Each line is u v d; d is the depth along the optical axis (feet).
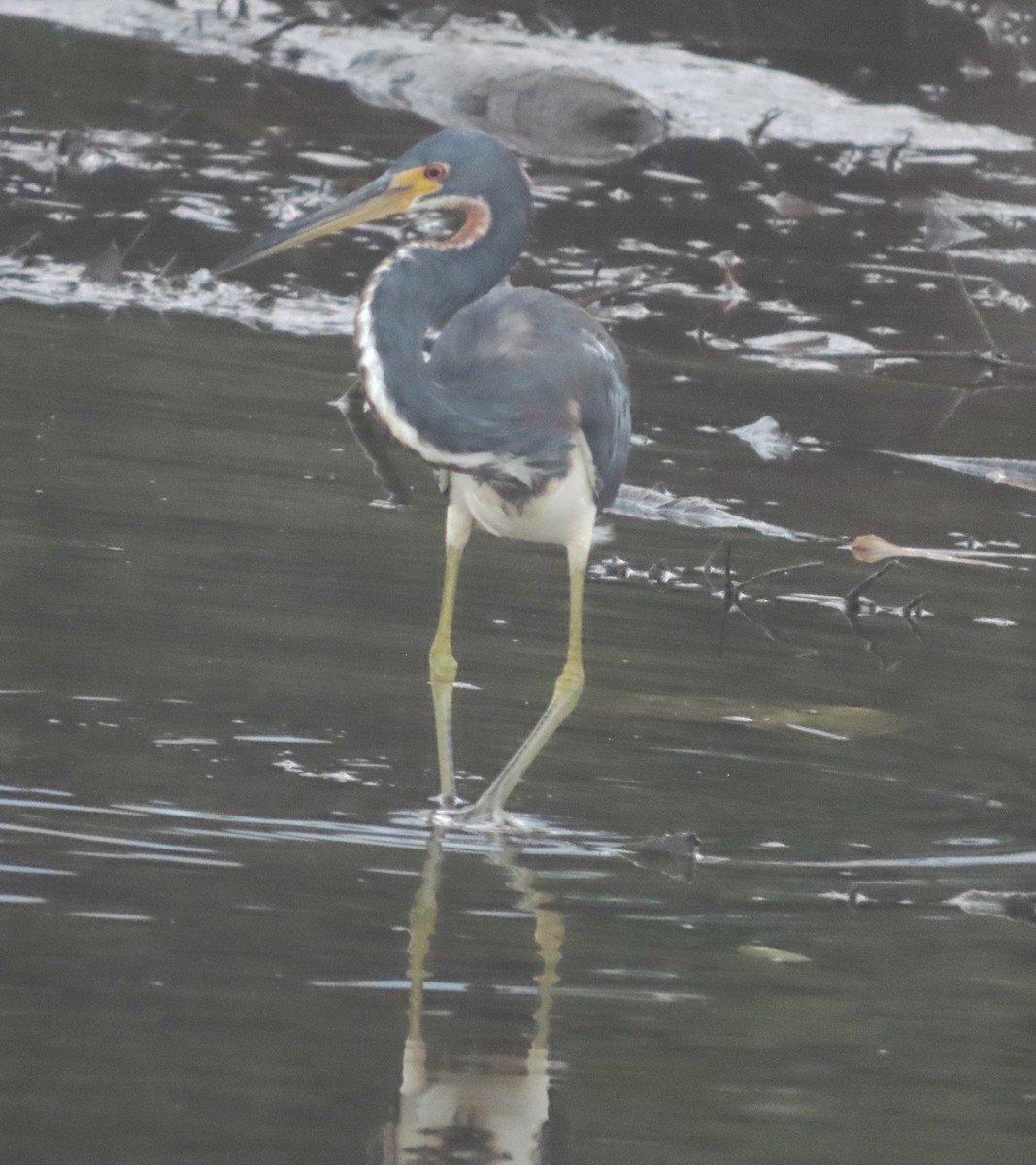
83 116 74.54
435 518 42.37
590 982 24.71
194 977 23.79
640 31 94.07
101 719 31.19
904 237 73.46
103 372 49.83
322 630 35.86
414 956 24.94
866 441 52.54
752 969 25.45
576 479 33.68
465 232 33.24
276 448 45.62
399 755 31.40
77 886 25.90
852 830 30.45
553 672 35.58
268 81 82.02
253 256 33.71
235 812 28.68
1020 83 97.04
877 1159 21.11
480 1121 21.17
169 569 37.55
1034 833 30.60
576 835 29.45
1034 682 37.27
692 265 66.90
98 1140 20.15
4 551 37.32
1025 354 61.72
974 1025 24.35
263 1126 20.68
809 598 41.06
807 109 86.79
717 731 33.78
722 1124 21.58
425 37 88.02
